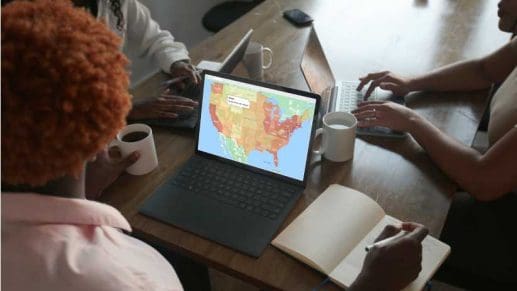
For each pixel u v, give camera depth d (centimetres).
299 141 99
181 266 133
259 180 103
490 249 119
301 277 84
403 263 79
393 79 136
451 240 122
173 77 152
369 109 121
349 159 111
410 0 191
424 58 153
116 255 57
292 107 98
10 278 50
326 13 186
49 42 48
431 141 109
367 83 139
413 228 87
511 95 126
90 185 102
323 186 103
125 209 100
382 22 177
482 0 185
